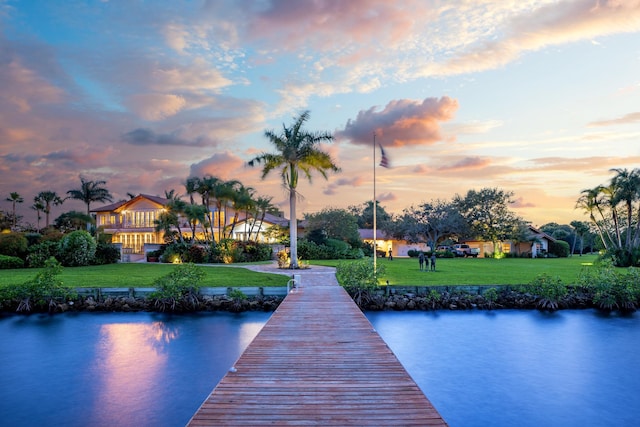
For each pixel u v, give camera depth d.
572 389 13.00
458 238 75.12
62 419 10.71
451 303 24.48
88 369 14.44
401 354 16.34
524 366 15.06
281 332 12.77
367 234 78.94
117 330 19.64
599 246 61.72
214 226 64.50
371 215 106.19
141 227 64.38
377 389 7.79
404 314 23.12
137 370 14.35
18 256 39.03
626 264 44.91
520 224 70.38
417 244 77.88
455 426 10.60
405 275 32.16
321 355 10.14
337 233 63.16
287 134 35.75
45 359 15.46
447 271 35.84
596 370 14.67
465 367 14.94
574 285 26.77
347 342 11.47
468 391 12.83
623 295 24.70
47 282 23.47
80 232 40.84
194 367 14.66
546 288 25.08
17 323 20.89
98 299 24.19
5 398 12.03
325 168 36.44
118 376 13.79
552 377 14.00
